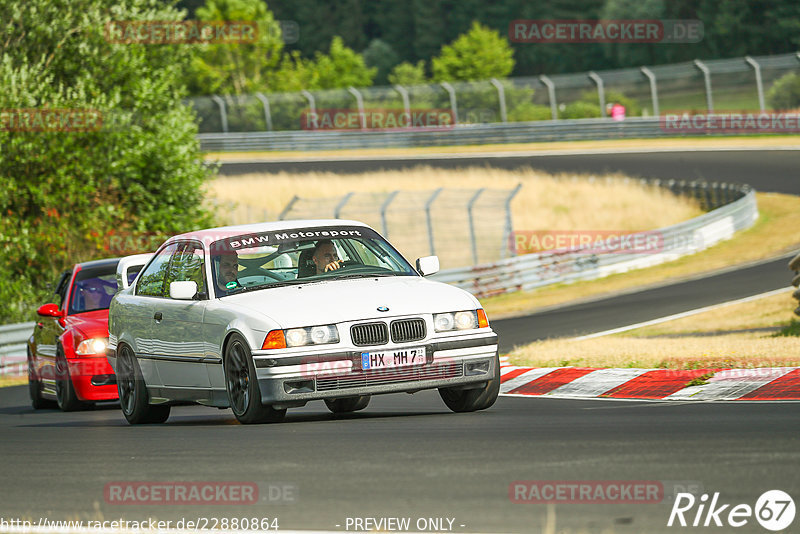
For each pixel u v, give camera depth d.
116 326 34.34
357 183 141.88
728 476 16.81
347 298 27.83
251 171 164.38
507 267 95.69
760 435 21.14
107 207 86.75
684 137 182.88
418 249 116.12
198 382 29.92
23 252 80.88
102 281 44.81
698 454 19.00
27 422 36.94
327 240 31.17
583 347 44.78
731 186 133.88
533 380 37.25
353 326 27.05
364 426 26.17
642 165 160.25
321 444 22.92
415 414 29.20
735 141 177.12
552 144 184.12
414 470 18.78
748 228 120.38
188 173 92.44
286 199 134.25
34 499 18.34
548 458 19.27
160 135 91.06
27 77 82.38
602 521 14.49
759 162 158.62
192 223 92.88
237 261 30.41
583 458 19.08
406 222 124.00
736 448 19.53
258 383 26.94
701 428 22.66
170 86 97.25
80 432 30.45
